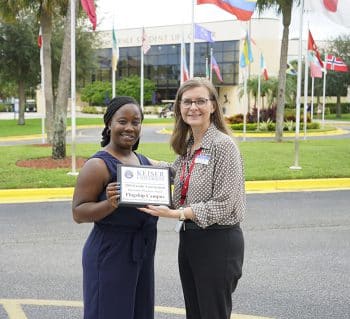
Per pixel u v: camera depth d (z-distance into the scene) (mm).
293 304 4668
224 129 3250
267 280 5285
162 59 63094
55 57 31609
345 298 4820
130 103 3021
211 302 3158
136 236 2975
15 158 14805
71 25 11891
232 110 57688
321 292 4969
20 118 36281
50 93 20688
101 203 2809
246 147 19156
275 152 17094
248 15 12734
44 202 9391
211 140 3113
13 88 47750
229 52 57000
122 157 3049
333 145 20250
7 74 34438
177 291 4961
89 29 34250
